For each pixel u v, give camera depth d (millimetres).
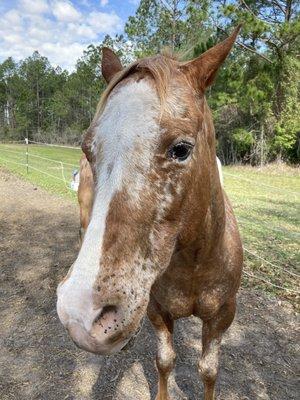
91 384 3045
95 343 1260
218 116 21984
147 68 1471
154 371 3184
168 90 1410
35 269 5305
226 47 1576
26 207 9047
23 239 6648
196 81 1552
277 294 4562
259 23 16438
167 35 16453
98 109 1494
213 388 2480
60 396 2922
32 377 3123
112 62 1957
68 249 6176
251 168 21453
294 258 5875
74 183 6148
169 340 2416
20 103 60469
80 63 53031
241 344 3578
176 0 13133
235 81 18938
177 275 1963
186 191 1466
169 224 1439
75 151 25359
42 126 60125
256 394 2955
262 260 5672
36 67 62875
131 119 1355
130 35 21750
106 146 1368
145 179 1341
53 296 4496
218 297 2121
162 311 2287
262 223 8070
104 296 1269
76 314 1236
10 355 3391
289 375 3176
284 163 22156
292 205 10305
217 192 1831
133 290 1338
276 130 21109
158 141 1347
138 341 3578
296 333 3775
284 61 18734
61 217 8195
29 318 4000
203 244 1830
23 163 17656
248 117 22734
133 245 1337
